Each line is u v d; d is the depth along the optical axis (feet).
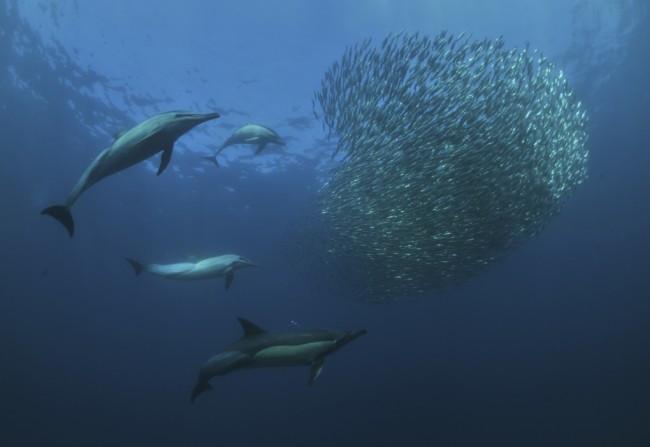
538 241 75.00
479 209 27.32
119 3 42.22
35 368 77.41
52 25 44.52
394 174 28.25
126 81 49.65
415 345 87.30
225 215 68.08
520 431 83.76
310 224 40.27
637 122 65.36
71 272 71.05
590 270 82.48
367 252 33.04
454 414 84.79
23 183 61.62
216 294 75.25
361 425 82.99
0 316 72.38
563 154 28.63
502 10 47.42
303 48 47.44
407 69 26.58
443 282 33.01
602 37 53.98
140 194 64.13
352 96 28.55
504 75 26.55
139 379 82.33
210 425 83.41
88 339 77.97
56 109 53.83
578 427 83.25
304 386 87.51
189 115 9.54
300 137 57.77
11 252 67.46
